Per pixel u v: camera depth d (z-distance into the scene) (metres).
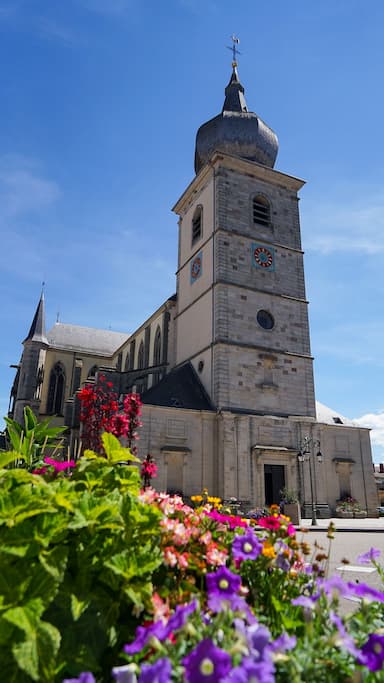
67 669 3.69
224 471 35.12
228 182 44.31
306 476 38.16
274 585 5.31
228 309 39.91
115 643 4.14
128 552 4.45
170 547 4.77
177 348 45.88
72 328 72.94
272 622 4.65
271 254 43.81
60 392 65.94
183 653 3.45
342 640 3.50
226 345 38.75
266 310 41.66
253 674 2.85
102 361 69.69
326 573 5.82
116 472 5.83
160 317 52.75
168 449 34.78
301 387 40.91
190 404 37.72
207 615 4.12
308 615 4.14
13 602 3.61
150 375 46.25
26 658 3.29
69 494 4.70
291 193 47.56
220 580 4.22
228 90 53.41
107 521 4.55
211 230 43.44
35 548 3.94
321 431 40.44
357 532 26.39
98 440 16.72
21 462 10.06
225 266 41.09
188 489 34.84
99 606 4.18
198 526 6.00
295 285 44.09
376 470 83.31
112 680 3.99
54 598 3.97
